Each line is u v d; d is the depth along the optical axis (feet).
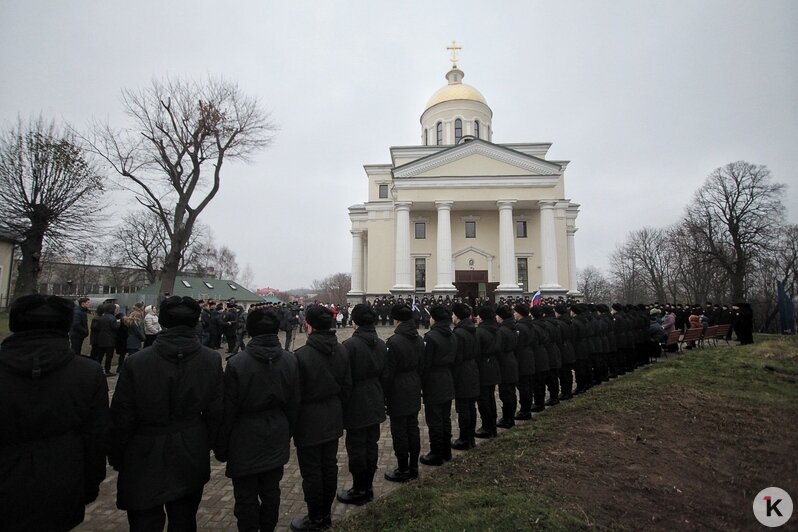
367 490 15.26
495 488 14.84
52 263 128.47
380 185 142.82
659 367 38.55
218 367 11.34
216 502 15.40
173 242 74.13
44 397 8.56
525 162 111.04
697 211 134.82
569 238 135.64
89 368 9.45
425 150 136.26
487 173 112.27
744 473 16.71
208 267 217.36
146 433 10.27
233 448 11.41
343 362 14.19
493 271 120.06
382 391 15.83
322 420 13.33
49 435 8.77
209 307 53.42
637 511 13.79
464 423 19.83
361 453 14.93
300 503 15.34
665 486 15.48
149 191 73.26
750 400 26.11
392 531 12.22
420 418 27.27
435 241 123.95
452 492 14.66
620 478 15.87
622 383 31.48
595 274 316.19
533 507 13.20
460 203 113.09
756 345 48.78
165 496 9.87
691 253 138.10
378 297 119.55
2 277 106.32
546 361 26.11
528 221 122.42
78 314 36.78
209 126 73.10
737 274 125.80
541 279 114.01
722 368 36.37
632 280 228.02
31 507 8.38
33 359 8.50
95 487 9.63
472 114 142.51
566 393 29.32
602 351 32.17
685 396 26.71
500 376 22.31
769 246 121.49
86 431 9.34
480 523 12.30
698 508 14.19
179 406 10.38
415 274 123.85
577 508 13.52
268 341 12.19
